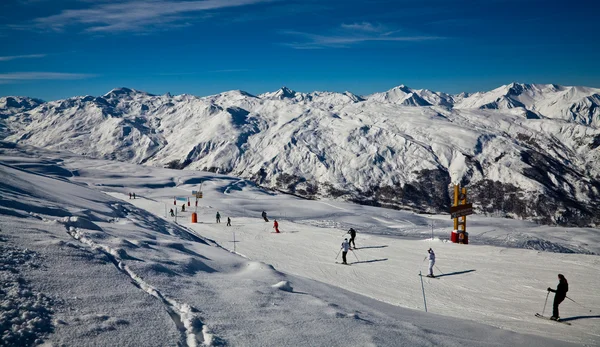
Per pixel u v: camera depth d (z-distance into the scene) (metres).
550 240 62.81
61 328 3.87
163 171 133.00
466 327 7.82
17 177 15.69
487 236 60.75
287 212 69.88
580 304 13.33
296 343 4.76
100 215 14.02
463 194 28.39
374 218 72.31
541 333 10.01
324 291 9.16
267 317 5.61
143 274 6.32
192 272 7.77
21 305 4.03
